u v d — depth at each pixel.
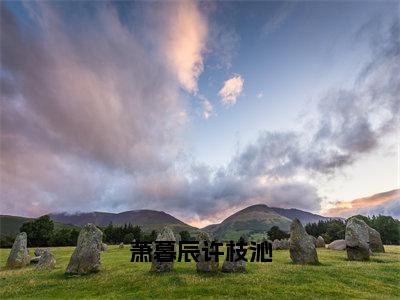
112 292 26.00
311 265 35.47
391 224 110.25
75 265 32.62
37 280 30.77
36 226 123.31
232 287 26.14
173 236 33.81
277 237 137.12
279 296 24.22
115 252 60.22
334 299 23.61
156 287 26.66
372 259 39.91
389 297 24.44
